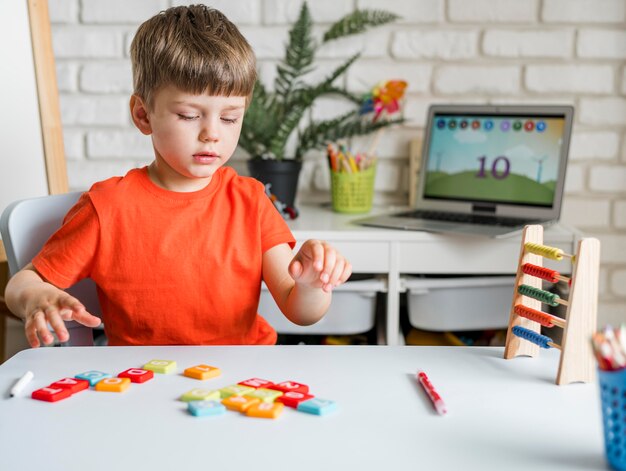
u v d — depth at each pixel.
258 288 1.12
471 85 1.89
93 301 1.15
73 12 1.88
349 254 1.57
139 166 1.94
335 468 0.54
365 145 1.94
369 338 1.80
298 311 1.00
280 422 0.62
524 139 1.68
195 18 1.01
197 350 0.81
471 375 0.74
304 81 1.92
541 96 1.89
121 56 1.90
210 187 1.11
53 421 0.62
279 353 0.80
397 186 1.95
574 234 1.55
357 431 0.60
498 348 0.83
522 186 1.68
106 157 1.94
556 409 0.65
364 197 1.80
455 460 0.55
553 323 0.75
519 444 0.58
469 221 1.63
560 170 1.64
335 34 1.85
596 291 0.72
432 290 1.59
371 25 1.86
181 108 0.95
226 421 0.62
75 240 1.04
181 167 0.99
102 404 0.66
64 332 0.79
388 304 1.59
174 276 1.07
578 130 1.89
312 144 1.88
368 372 0.74
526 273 0.79
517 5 1.86
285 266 1.09
